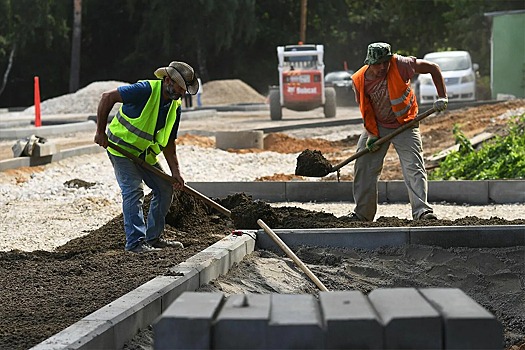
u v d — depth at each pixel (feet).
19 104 269.44
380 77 46.55
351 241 41.55
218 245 37.65
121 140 39.83
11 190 65.72
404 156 47.47
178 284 30.25
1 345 24.86
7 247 44.83
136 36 262.67
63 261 38.09
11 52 251.80
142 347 25.96
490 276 39.06
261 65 280.51
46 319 27.76
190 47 264.93
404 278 38.58
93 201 60.80
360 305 16.42
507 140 69.97
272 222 44.24
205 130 119.75
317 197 61.26
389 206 58.75
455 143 85.40
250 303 16.80
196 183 61.31
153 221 41.09
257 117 161.27
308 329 15.58
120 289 30.99
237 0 257.96
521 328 35.29
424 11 238.48
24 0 247.91
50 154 77.77
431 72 46.75
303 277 37.83
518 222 44.55
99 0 266.57
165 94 39.70
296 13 289.12
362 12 295.48
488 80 200.23
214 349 15.74
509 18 166.50
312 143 99.71
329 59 292.81
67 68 269.44
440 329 15.58
